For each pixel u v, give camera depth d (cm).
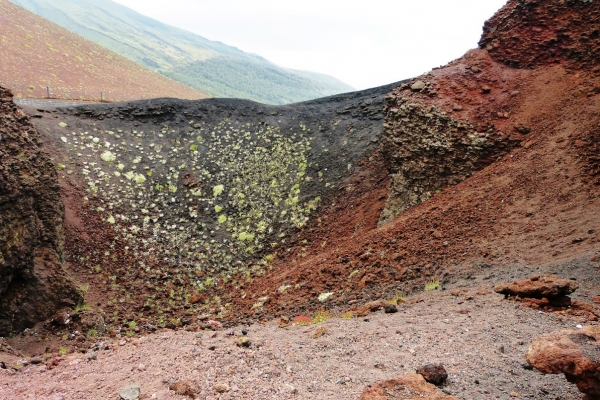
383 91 2967
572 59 1617
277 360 557
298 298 1182
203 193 2317
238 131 2772
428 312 760
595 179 1155
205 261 1894
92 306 1477
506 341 591
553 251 958
